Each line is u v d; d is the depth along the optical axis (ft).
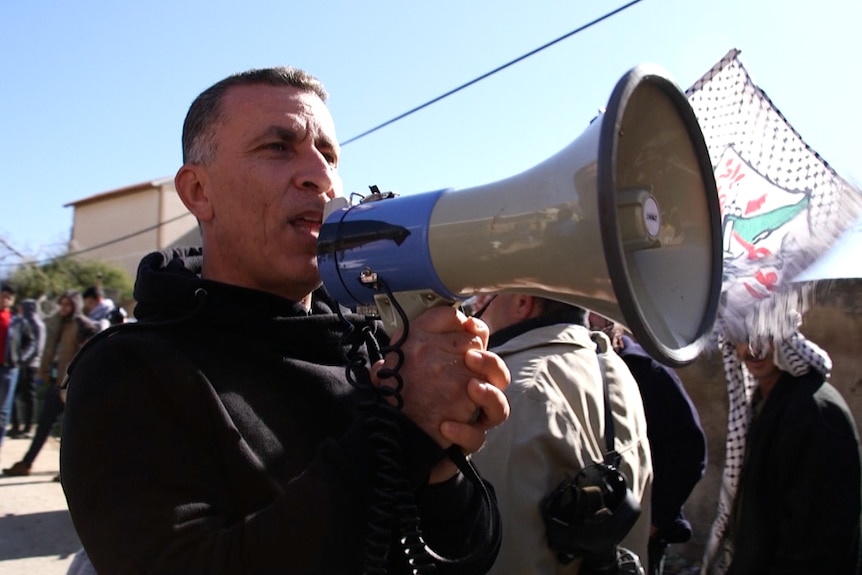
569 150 3.30
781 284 8.39
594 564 5.42
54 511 17.87
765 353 8.23
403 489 3.44
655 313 3.35
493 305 6.93
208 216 4.53
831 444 7.71
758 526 8.14
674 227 3.75
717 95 9.61
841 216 8.45
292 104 4.36
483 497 4.08
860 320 12.56
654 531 9.20
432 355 3.58
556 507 5.34
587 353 6.23
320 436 4.21
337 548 3.31
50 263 78.79
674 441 9.21
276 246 4.27
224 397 3.96
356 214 3.86
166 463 3.63
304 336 4.41
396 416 3.52
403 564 3.87
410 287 3.65
